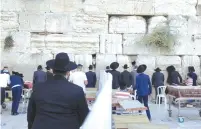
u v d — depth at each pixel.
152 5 17.86
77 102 4.02
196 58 17.80
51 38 17.55
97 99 3.42
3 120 11.41
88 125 3.26
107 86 3.57
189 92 10.91
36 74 14.16
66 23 17.67
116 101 8.52
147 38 17.48
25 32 17.48
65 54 4.30
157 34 17.38
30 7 17.61
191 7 18.03
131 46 17.67
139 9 17.88
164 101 15.55
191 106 11.43
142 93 10.92
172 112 13.38
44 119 3.94
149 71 17.53
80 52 17.69
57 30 17.64
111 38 17.67
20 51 17.39
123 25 17.78
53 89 4.04
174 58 17.67
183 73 17.69
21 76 13.08
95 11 17.81
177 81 16.09
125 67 14.93
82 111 4.08
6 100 14.02
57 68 4.15
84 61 17.45
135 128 5.52
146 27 17.95
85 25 17.75
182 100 11.41
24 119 11.64
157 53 17.62
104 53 17.62
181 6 17.98
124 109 7.69
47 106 3.97
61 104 3.96
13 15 17.50
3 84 11.17
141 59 17.56
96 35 17.73
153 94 16.78
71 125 3.96
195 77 16.30
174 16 17.83
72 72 11.48
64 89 4.02
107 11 17.81
